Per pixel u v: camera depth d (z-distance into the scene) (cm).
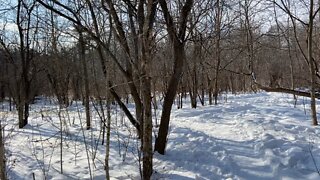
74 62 1289
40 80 2095
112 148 792
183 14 673
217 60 1505
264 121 941
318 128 823
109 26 691
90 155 754
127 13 686
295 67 2256
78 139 909
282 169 577
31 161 740
